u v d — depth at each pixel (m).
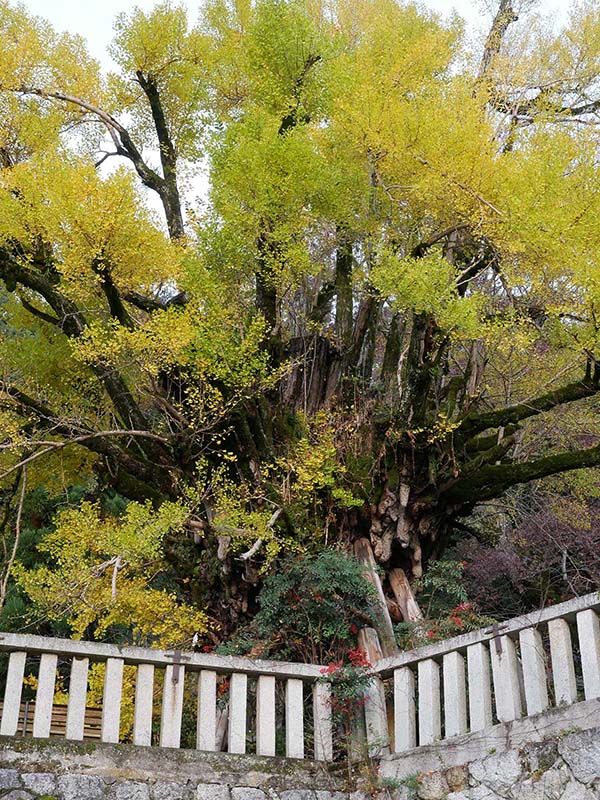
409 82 12.23
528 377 14.17
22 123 13.09
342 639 10.23
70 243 10.67
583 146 11.05
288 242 11.52
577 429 14.41
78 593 10.57
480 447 12.51
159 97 15.30
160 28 14.57
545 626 7.42
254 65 13.52
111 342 10.64
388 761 8.00
